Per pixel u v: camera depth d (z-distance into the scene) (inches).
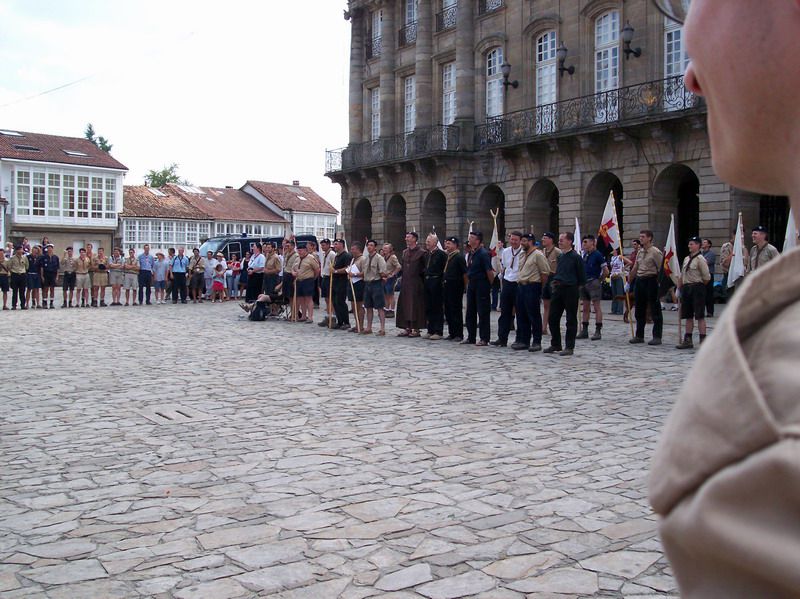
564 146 1152.2
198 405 347.3
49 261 1099.9
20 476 233.8
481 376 437.1
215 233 2529.5
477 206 1346.0
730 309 23.9
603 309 983.6
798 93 25.0
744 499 20.7
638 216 1057.5
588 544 176.2
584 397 366.9
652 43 1062.4
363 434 287.7
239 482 225.8
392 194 1534.2
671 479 23.6
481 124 1330.0
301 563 165.8
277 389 391.9
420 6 1454.2
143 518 194.9
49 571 161.9
